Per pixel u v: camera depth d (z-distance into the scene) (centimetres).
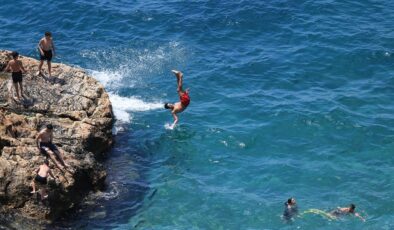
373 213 8906
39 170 8675
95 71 13300
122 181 9869
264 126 11062
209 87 12419
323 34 14012
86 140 9969
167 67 13338
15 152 8925
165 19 15225
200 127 11169
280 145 10588
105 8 15862
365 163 10025
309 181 9650
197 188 9612
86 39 14625
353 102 11644
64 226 8775
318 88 12212
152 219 9000
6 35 14938
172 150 10650
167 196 9481
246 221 8856
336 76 12606
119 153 10656
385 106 11519
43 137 8894
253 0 15712
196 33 14562
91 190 9494
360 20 14588
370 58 13075
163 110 11900
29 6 16212
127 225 8869
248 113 11488
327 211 8944
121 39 14550
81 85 10944
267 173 9875
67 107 10556
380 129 10819
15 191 8606
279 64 13038
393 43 13538
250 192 9469
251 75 12744
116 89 12638
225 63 13250
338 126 10950
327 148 10438
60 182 8856
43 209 8669
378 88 12100
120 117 11669
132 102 12200
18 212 8581
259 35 14338
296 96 11938
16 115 9744
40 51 10731
